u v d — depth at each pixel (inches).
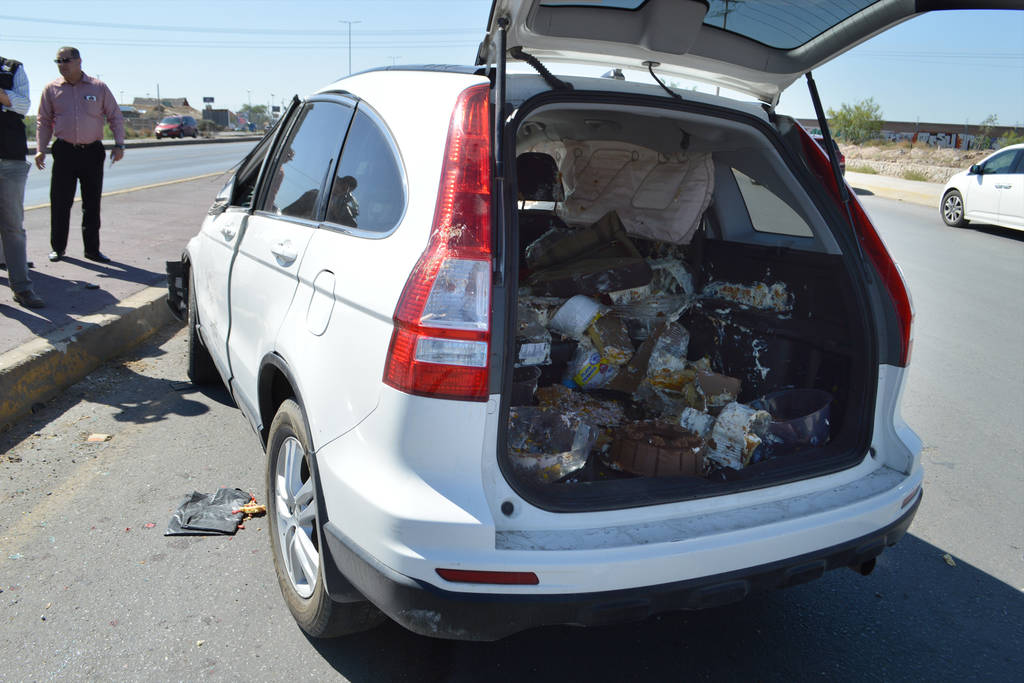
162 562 119.8
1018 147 552.7
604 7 96.3
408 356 75.6
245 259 126.6
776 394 114.5
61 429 166.9
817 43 102.8
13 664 96.6
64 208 279.6
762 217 131.5
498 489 78.7
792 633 111.2
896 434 102.2
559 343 137.3
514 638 107.5
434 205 79.4
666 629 111.1
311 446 89.7
